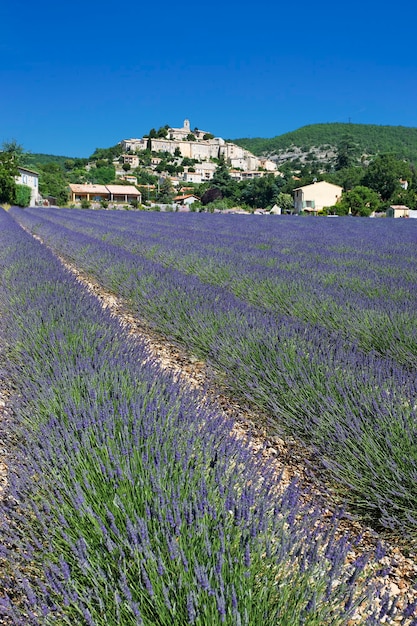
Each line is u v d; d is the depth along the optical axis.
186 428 2.48
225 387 3.97
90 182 102.94
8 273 7.27
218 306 5.43
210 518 1.72
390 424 2.60
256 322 4.66
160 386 3.08
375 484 2.37
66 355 3.50
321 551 1.83
